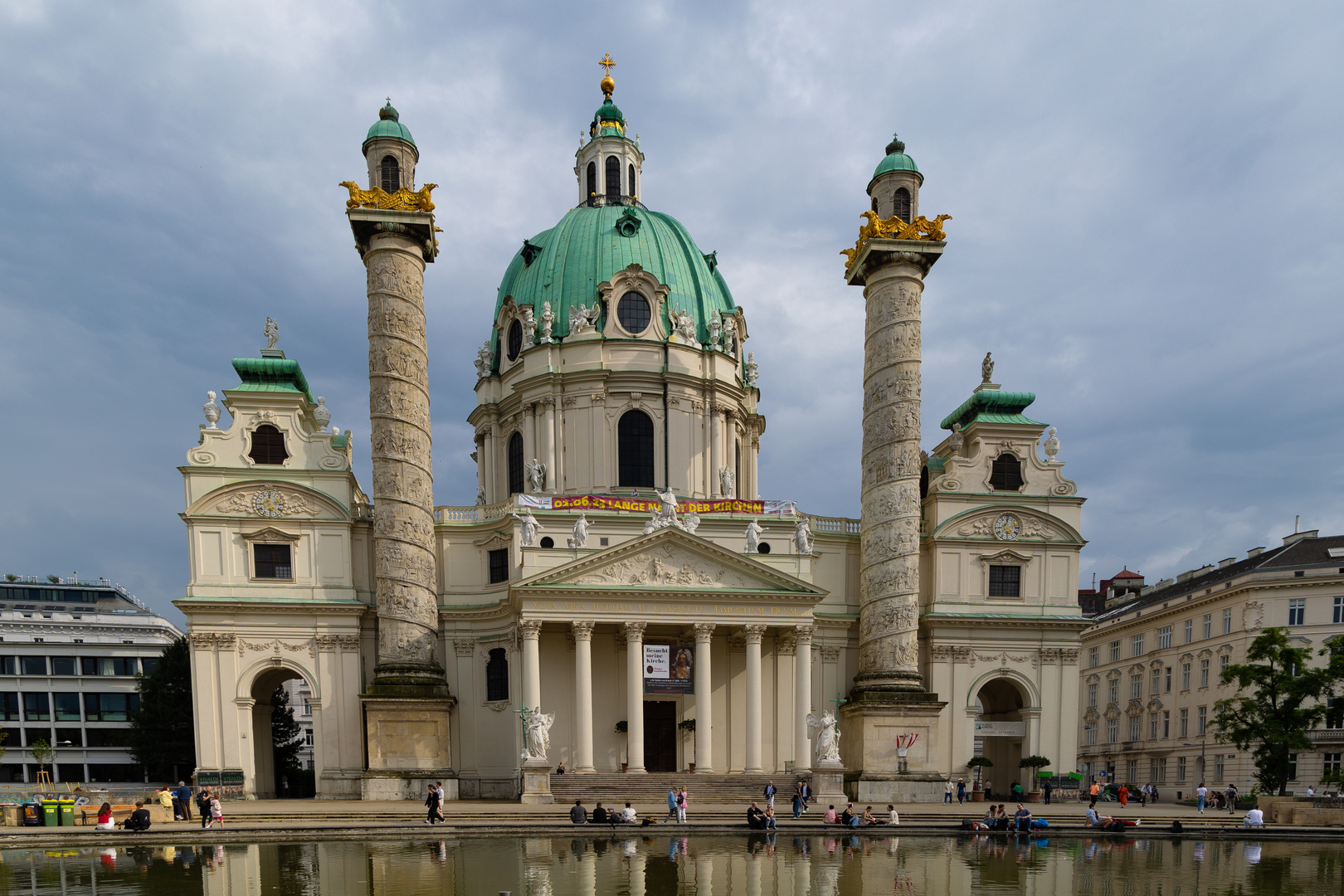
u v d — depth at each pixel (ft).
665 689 189.06
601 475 222.28
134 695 336.08
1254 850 124.88
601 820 135.54
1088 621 208.13
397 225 187.21
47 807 138.21
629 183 266.16
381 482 185.98
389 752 177.99
